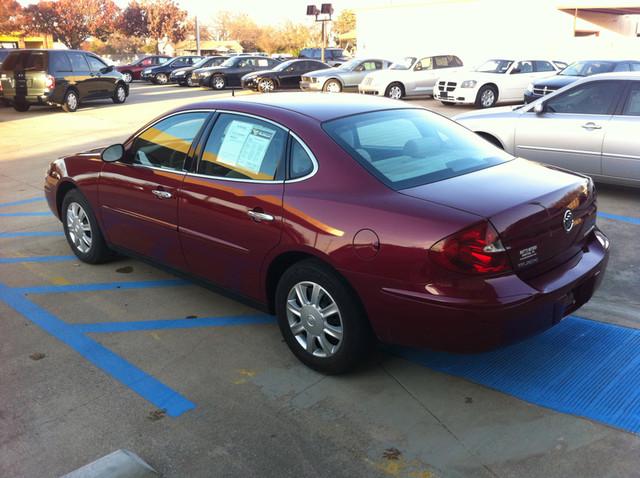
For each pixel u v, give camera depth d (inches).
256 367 146.4
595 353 146.6
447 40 1284.4
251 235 144.9
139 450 116.8
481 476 107.3
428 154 145.1
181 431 122.4
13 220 283.7
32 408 131.0
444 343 118.9
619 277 193.3
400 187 129.0
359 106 158.6
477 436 118.2
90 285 199.3
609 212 263.4
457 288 114.7
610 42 1171.9
